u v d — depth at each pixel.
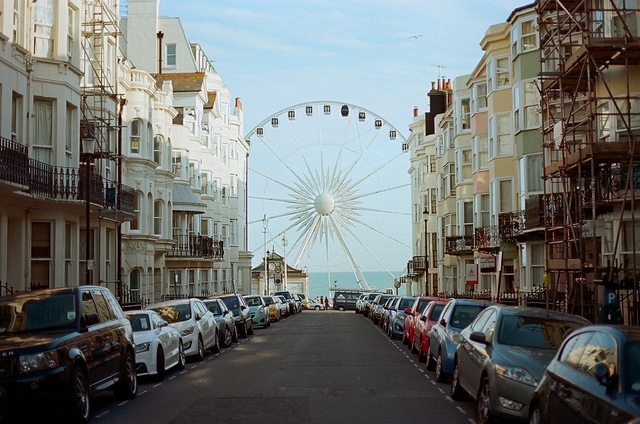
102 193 26.59
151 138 36.94
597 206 21.70
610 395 7.13
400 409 12.90
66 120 24.19
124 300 31.42
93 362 12.25
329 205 71.50
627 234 21.09
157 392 15.41
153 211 37.12
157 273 40.72
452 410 12.81
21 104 22.16
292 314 61.59
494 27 34.69
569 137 24.92
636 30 21.44
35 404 10.75
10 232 22.55
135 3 55.59
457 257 46.28
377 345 26.95
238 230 70.38
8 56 21.14
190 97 49.44
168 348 18.36
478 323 13.33
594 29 23.48
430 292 61.16
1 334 12.05
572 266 21.08
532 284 30.45
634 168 20.64
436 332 17.94
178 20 57.66
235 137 65.44
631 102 21.22
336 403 13.53
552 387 8.49
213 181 55.22
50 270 23.50
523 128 30.77
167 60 57.41
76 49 25.30
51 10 24.03
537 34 30.70
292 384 16.09
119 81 34.09
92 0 30.06
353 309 78.62
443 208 54.41
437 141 55.75
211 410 12.87
